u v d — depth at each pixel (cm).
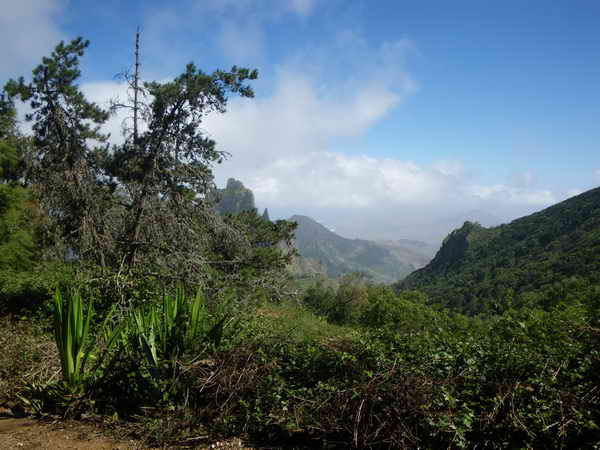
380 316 1667
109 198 1079
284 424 384
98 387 446
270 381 419
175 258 1023
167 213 1075
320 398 397
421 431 356
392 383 384
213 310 680
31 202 1409
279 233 1378
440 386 376
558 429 339
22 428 407
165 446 373
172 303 526
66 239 1036
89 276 831
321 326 1226
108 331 527
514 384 383
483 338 535
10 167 1441
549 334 514
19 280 1023
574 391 371
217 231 1132
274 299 1221
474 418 355
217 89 1022
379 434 362
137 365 451
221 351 468
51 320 768
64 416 425
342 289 2361
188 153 1098
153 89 1012
